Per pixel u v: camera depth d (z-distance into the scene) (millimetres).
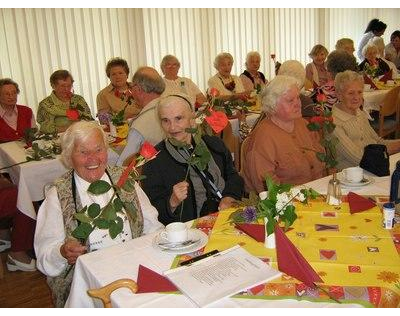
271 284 1231
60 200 1677
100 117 3600
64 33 4742
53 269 1630
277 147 2244
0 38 4438
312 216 1653
